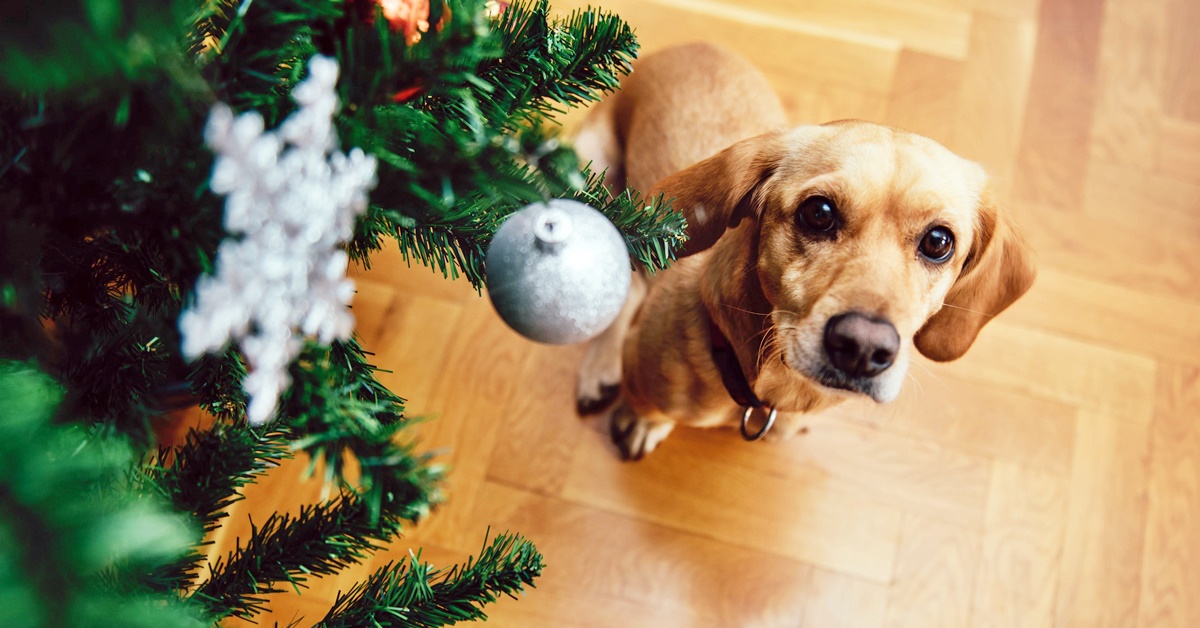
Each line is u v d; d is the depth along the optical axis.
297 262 0.39
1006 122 1.79
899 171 0.94
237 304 0.36
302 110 0.37
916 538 1.46
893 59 1.84
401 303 1.54
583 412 1.51
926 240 0.98
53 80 0.34
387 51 0.45
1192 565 1.46
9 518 0.39
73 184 0.46
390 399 0.60
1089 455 1.53
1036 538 1.47
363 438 0.47
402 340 1.52
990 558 1.45
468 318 1.55
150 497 0.54
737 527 1.46
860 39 1.86
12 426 0.39
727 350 1.13
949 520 1.48
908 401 1.55
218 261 0.41
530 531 1.42
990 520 1.48
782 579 1.43
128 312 0.62
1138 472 1.52
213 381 0.59
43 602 0.40
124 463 0.53
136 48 0.35
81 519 0.40
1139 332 1.62
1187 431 1.55
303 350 0.48
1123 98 1.84
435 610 0.65
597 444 1.49
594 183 0.68
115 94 0.40
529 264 0.56
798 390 1.14
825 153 0.98
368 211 0.56
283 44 0.47
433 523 1.40
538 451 1.48
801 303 0.97
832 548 1.45
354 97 0.47
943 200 0.96
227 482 0.61
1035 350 1.59
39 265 0.52
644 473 1.48
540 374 1.53
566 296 0.56
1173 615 1.42
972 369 1.57
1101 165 1.77
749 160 1.03
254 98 0.47
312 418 0.47
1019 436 1.54
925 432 1.53
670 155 1.35
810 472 1.50
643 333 1.24
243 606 0.66
